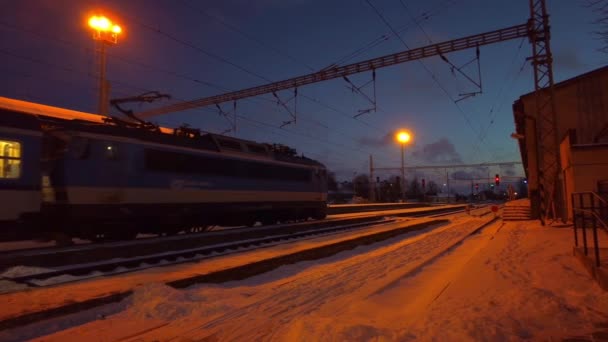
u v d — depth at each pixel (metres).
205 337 5.56
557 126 25.56
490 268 9.45
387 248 16.20
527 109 29.05
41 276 8.68
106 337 5.53
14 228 11.28
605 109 27.02
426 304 6.66
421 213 41.38
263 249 14.29
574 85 27.95
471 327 5.23
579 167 20.03
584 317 5.71
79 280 8.61
